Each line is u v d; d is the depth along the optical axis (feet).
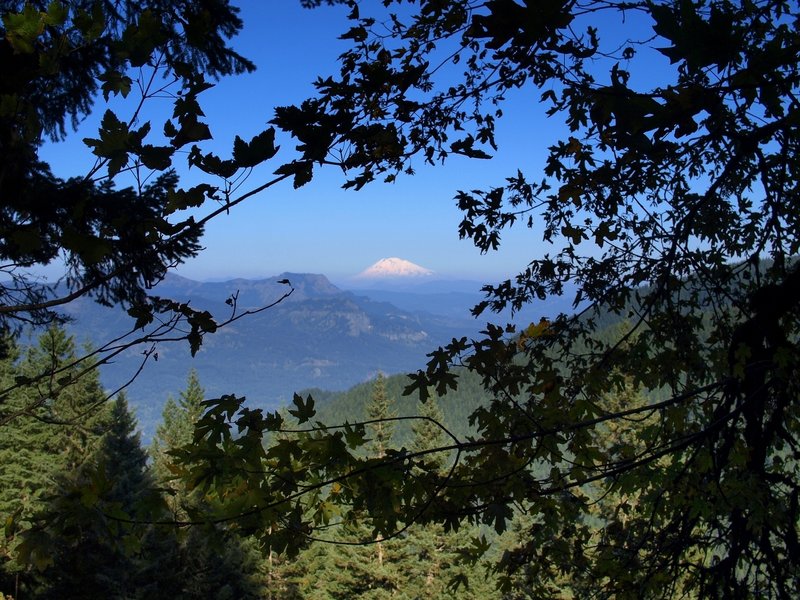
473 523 7.68
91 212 11.53
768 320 9.97
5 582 53.88
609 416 7.09
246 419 5.89
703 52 3.03
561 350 12.21
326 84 5.98
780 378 8.42
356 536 71.36
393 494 6.21
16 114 4.67
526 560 11.81
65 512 4.87
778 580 9.52
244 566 76.38
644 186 10.89
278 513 5.98
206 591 67.62
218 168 4.33
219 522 5.66
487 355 8.59
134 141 4.18
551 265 11.82
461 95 8.99
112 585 56.34
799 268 9.96
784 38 5.77
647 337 11.59
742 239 13.56
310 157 4.58
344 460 6.13
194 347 5.35
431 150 9.57
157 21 4.20
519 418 9.21
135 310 5.35
